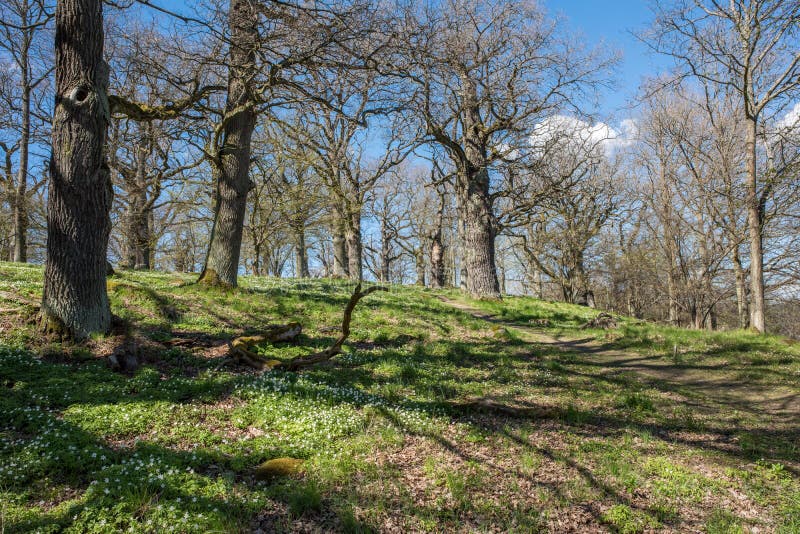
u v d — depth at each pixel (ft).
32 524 13.55
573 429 26.17
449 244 191.31
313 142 82.74
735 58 63.10
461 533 16.20
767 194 64.64
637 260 129.90
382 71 47.67
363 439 21.81
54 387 23.09
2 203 93.76
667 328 62.75
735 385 37.63
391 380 32.32
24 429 18.98
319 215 109.40
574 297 150.71
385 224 169.48
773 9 57.47
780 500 19.49
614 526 17.20
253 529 15.06
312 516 16.22
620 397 32.37
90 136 29.91
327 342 39.88
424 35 49.06
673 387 36.73
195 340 34.76
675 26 63.41
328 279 98.78
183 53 44.83
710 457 23.52
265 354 34.09
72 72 29.60
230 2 44.55
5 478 15.42
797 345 51.52
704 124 97.81
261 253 141.38
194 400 24.36
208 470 18.04
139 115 42.80
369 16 41.73
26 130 81.71
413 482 19.15
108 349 29.22
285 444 20.65
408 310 61.00
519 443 23.63
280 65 42.86
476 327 56.80
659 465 22.16
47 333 28.89
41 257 126.11
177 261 149.38
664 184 112.06
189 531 14.08
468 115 81.66
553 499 18.75
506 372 36.94
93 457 17.13
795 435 26.81
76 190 29.50
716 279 110.22
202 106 47.60
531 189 86.69
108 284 42.47
